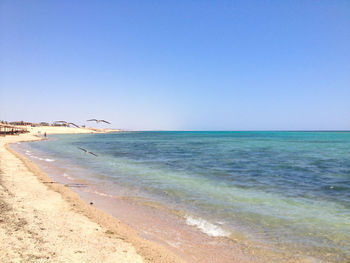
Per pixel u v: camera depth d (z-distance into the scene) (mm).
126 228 10453
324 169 27062
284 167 28328
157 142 85062
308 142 85500
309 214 12586
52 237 8633
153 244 9055
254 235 10102
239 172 24922
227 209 13242
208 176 22719
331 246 9156
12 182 16891
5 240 7840
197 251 8789
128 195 15938
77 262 7160
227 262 8102
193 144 73250
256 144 73312
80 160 34469
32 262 6793
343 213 12719
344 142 85562
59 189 16203
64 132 179375
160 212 12719
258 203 14398
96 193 16359
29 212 10992
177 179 21234
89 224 10445
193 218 11914
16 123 168000
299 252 8742
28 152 44781
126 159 35844
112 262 7461
